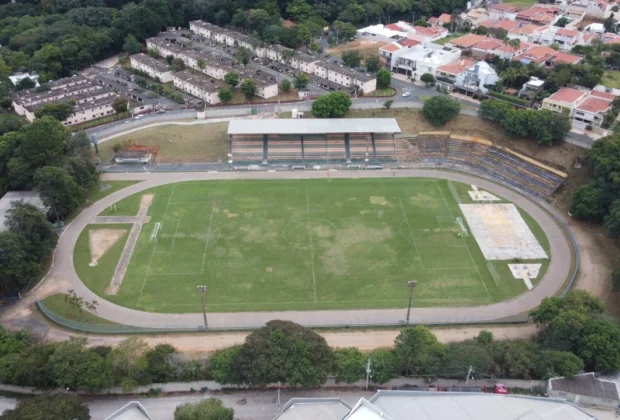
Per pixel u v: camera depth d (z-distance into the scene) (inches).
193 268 6289.4
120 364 4571.9
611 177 6904.5
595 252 6614.2
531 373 4781.0
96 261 6373.0
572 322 4879.4
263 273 6230.3
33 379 4485.7
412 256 6530.5
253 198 7652.6
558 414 4050.2
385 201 7628.0
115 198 7598.4
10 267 5536.4
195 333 5354.3
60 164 7401.6
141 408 4180.6
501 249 6688.0
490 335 5044.3
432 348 4790.8
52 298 5782.5
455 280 6156.5
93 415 4458.7
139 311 5659.5
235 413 4485.7
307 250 6604.3
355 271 6269.7
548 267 6382.9
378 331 5403.5
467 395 4244.6
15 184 7337.6
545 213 7411.4
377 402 4143.7
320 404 4234.7
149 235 6840.6
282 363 4441.4
